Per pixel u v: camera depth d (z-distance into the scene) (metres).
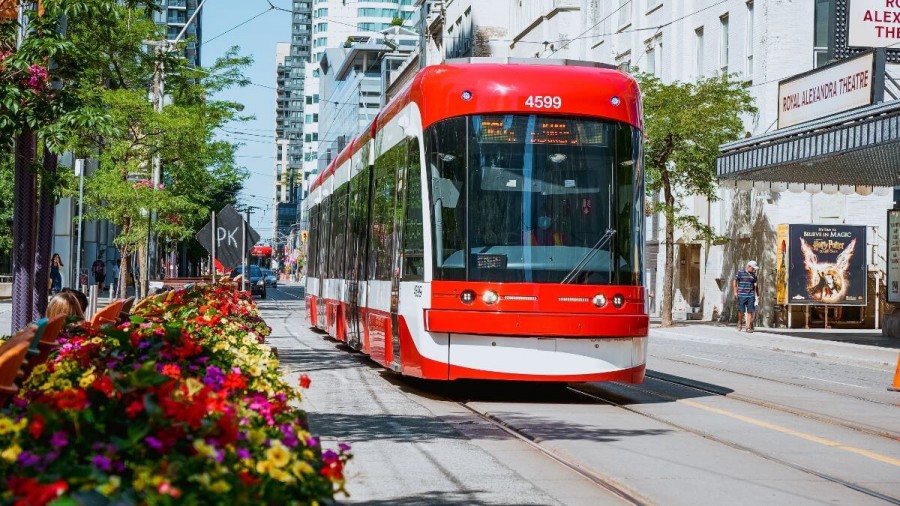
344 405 14.02
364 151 20.41
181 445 4.32
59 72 13.95
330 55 166.12
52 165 14.46
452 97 14.66
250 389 6.56
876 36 32.31
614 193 14.60
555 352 14.05
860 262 35.62
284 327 33.97
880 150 25.66
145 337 7.16
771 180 32.97
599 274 14.28
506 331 13.92
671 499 8.32
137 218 34.88
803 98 30.55
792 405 14.80
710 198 37.34
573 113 14.64
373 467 9.47
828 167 29.28
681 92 36.25
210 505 3.87
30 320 14.37
